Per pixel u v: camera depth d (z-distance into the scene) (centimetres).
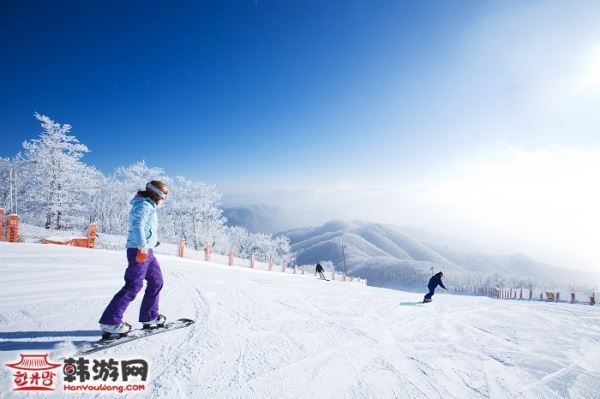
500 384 287
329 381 248
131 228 285
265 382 232
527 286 13612
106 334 267
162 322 319
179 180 5081
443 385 269
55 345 257
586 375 332
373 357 316
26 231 2019
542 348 424
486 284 13600
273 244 8000
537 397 270
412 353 346
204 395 204
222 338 313
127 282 281
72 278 556
